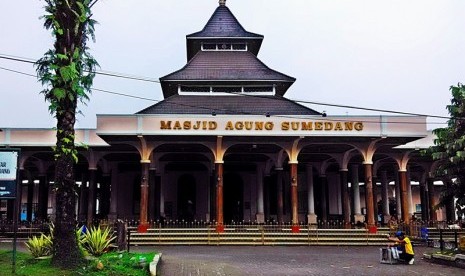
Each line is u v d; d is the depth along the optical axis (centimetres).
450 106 1941
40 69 1285
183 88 3212
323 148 3050
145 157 2748
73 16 1285
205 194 3647
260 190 3525
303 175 3791
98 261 1254
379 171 3947
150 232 2669
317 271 1502
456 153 1853
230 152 3161
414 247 2528
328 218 3728
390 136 2647
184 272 1420
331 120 2655
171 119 2623
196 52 3597
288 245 2564
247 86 3222
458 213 1991
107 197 3575
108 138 2681
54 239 1255
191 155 3269
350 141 2788
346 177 3241
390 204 5191
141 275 1201
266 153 3212
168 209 3612
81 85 1321
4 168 1188
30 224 3080
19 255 1516
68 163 1281
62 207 1261
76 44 1293
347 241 2611
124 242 1738
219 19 3594
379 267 1630
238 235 2628
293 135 2642
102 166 3550
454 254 1742
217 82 3192
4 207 4481
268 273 1438
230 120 2636
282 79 3188
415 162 3547
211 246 2508
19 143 2955
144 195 2711
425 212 3809
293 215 2730
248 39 3434
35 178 4016
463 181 1931
